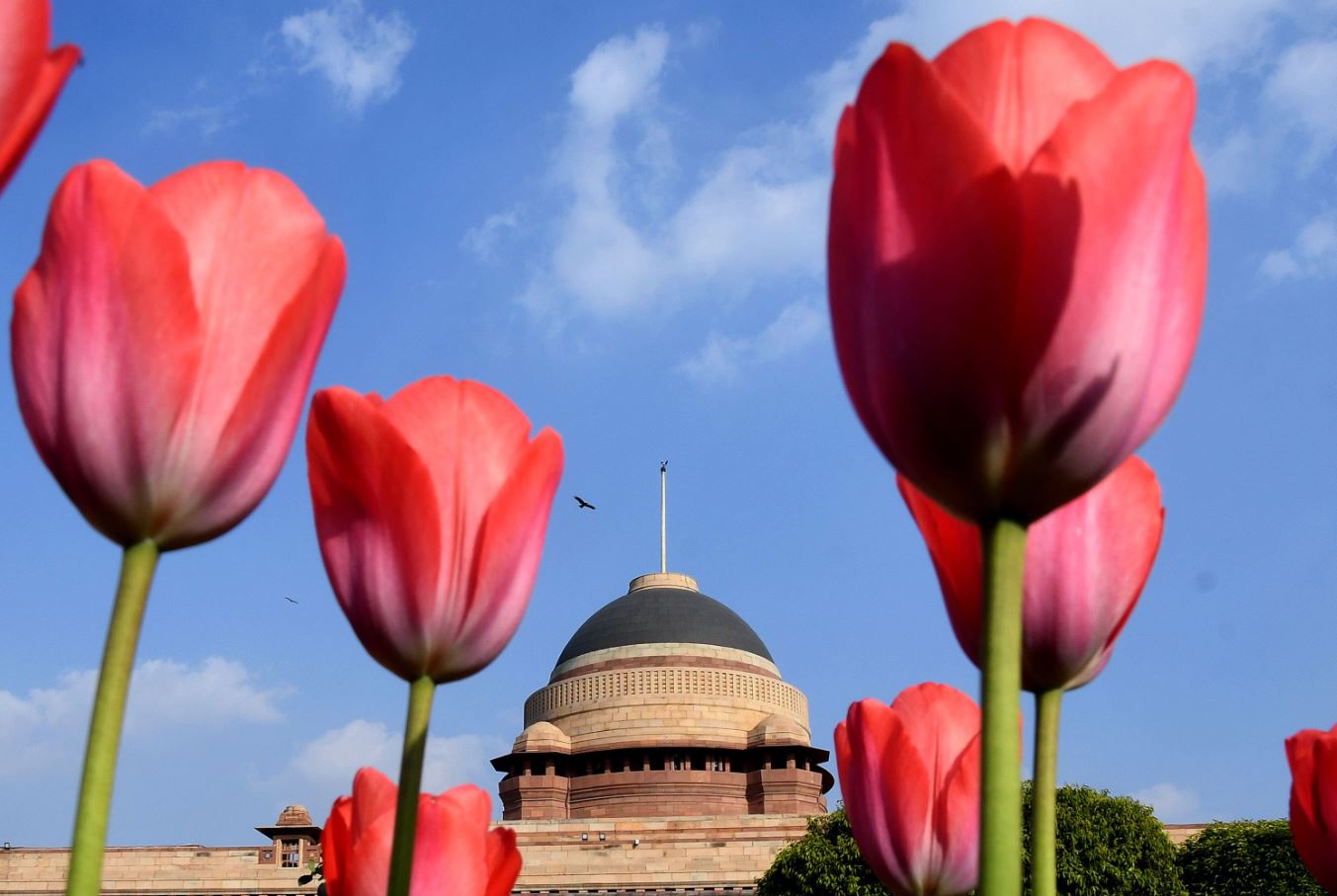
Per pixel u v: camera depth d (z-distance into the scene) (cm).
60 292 207
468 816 323
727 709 6184
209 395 211
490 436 276
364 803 326
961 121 180
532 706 6612
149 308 205
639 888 4769
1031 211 182
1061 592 257
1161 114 189
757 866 4772
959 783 368
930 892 367
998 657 188
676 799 5906
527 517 270
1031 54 198
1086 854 3153
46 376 207
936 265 182
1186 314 201
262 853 4928
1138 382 189
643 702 6138
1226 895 3284
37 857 4834
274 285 221
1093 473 191
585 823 5138
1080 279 183
